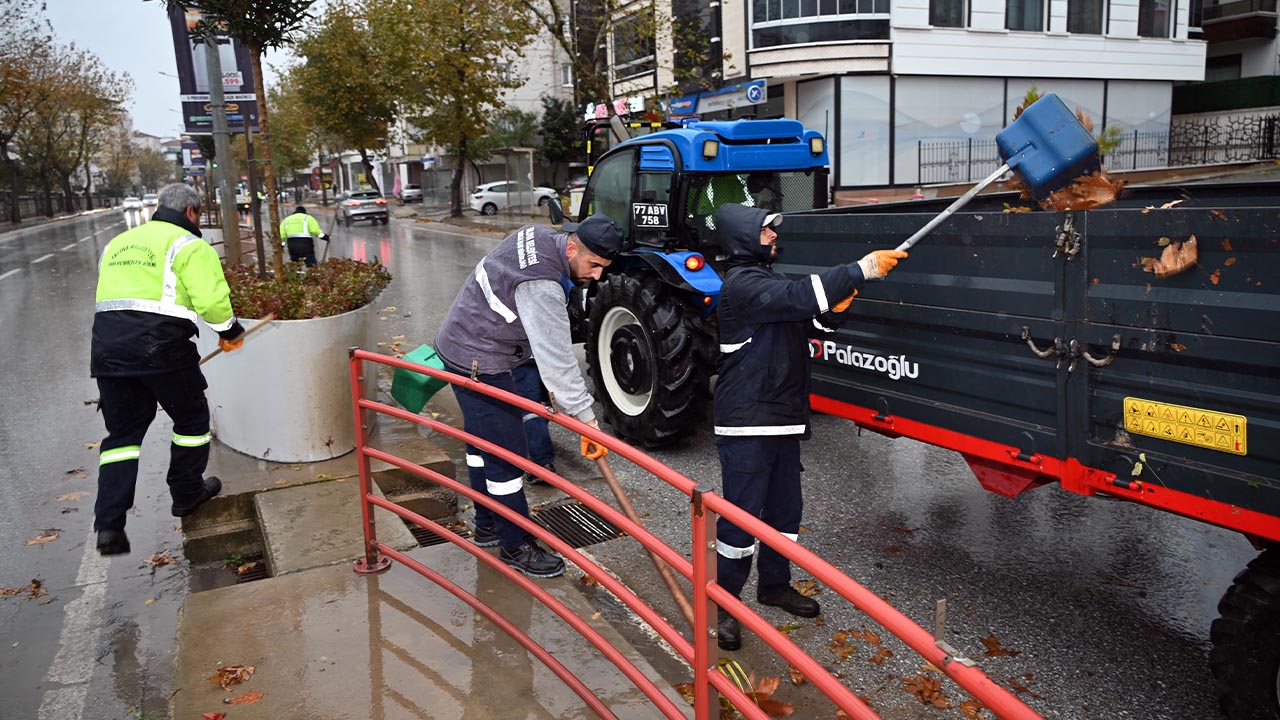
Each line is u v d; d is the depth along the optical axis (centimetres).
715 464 575
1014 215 325
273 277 629
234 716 279
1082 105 2505
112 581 418
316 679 300
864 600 161
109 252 423
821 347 435
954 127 2373
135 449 420
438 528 356
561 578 379
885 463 568
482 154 3969
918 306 373
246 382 532
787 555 181
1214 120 2575
